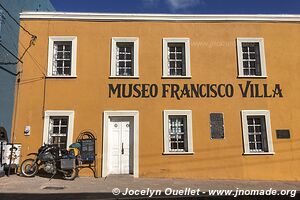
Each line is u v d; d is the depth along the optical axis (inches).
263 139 611.5
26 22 625.6
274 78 626.2
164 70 618.8
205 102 611.8
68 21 629.3
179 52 638.5
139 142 595.8
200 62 625.9
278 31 642.8
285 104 617.9
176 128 611.5
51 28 625.9
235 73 624.4
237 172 592.7
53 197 416.2
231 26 640.4
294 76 628.7
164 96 610.9
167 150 594.2
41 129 593.3
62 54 627.8
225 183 548.1
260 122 620.1
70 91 606.2
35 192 442.6
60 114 598.5
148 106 606.9
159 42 629.6
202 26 638.5
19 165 578.2
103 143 592.4
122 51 635.5
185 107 608.7
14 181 514.6
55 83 608.4
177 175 588.7
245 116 609.9
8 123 576.7
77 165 564.1
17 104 599.8
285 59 634.2
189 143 596.7
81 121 597.9
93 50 621.3
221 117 607.8
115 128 606.5
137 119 601.9
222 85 619.2
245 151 597.9
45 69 611.5
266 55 634.2
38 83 607.8
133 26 632.4
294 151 603.5
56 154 556.7
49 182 517.0
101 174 583.5
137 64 619.5
